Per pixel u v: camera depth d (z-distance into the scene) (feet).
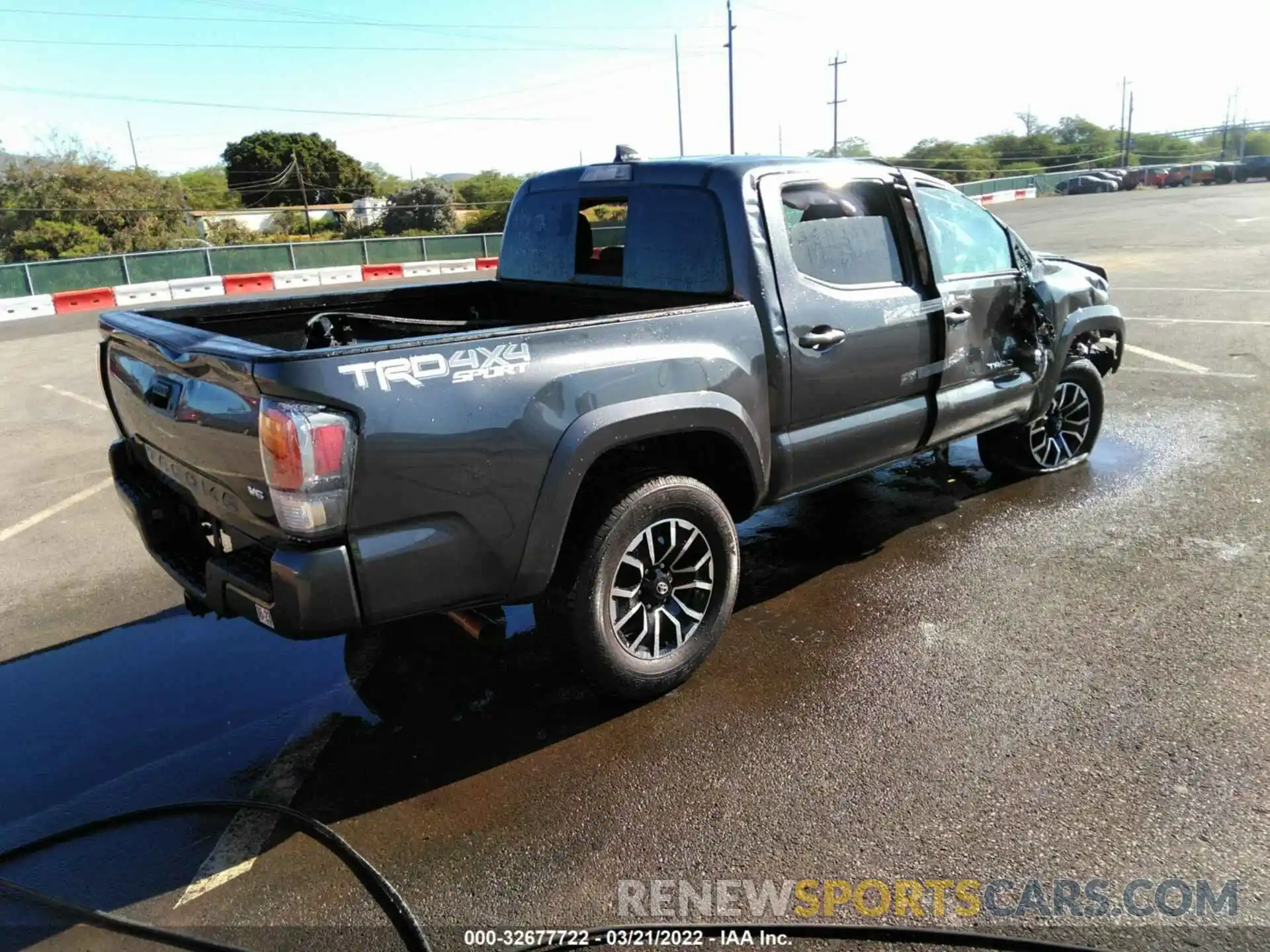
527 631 13.20
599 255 14.10
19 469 23.06
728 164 12.01
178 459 10.32
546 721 10.86
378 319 13.50
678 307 11.10
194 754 10.57
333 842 8.84
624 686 10.68
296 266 89.51
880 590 13.85
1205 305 39.27
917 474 19.34
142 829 9.26
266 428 8.22
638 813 9.11
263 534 9.12
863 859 8.32
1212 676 11.00
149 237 138.51
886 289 13.34
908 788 9.24
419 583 8.96
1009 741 9.93
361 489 8.44
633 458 11.14
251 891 8.31
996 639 12.19
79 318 64.54
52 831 9.30
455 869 8.46
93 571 16.28
